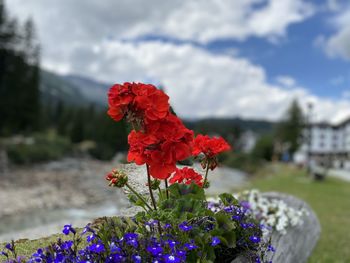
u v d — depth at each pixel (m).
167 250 2.26
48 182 23.41
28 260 2.29
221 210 3.11
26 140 40.41
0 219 12.01
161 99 2.25
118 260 2.03
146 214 2.66
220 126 101.69
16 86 48.62
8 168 29.16
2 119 47.25
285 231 4.43
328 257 6.23
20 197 16.94
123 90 2.20
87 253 2.20
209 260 2.41
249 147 113.19
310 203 13.14
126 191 3.04
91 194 18.27
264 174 37.50
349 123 81.00
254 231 3.11
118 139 56.44
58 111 94.06
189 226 2.46
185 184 2.91
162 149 2.33
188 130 2.43
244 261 2.79
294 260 4.36
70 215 12.91
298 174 31.94
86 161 40.66
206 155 2.85
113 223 2.52
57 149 40.56
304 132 73.69
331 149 85.38
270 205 5.18
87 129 63.72
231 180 25.81
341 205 12.80
